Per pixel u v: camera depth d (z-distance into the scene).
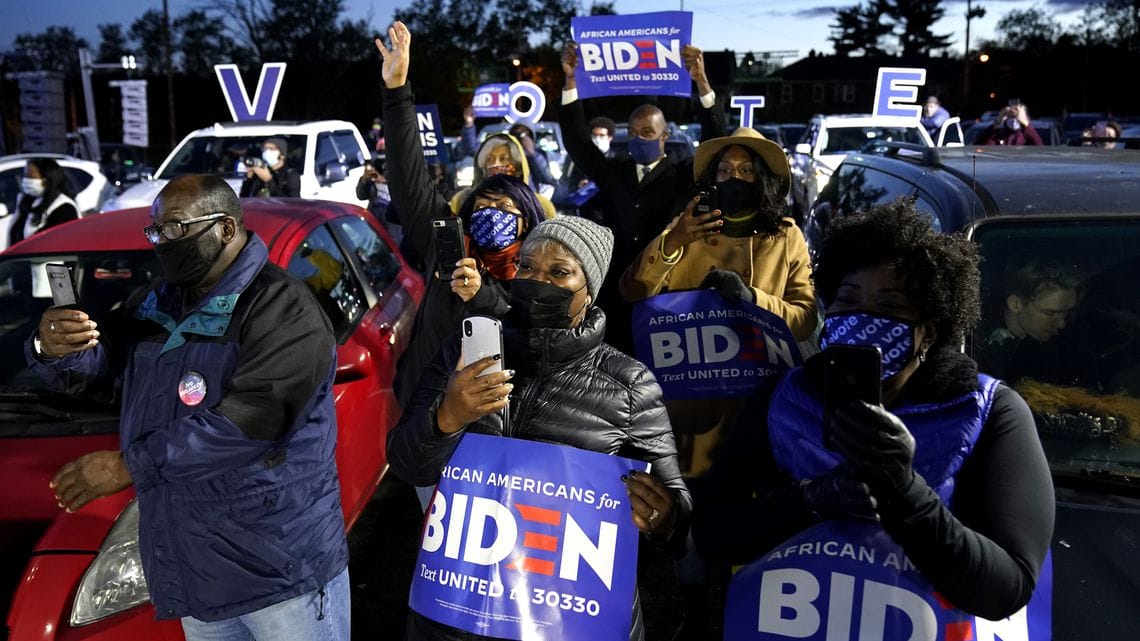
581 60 4.76
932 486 1.60
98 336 2.32
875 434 1.38
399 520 4.50
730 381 2.87
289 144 10.95
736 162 3.10
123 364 2.45
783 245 3.14
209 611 2.16
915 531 1.44
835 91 78.88
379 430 4.10
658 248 3.07
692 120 44.38
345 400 3.73
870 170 4.29
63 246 3.94
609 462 1.97
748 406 1.84
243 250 2.21
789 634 1.67
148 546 2.17
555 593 1.94
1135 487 2.27
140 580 2.64
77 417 3.22
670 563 4.01
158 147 47.66
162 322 2.28
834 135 13.47
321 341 2.21
